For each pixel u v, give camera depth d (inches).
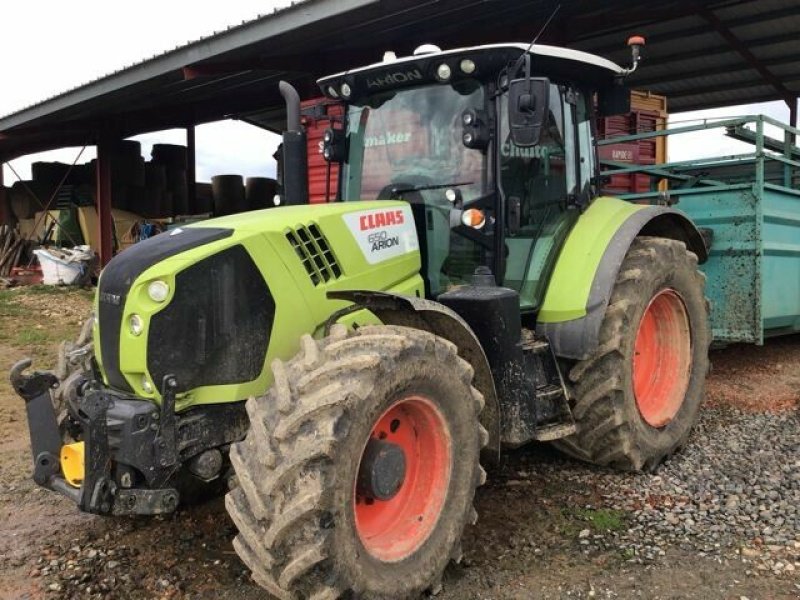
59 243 653.3
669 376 182.1
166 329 115.4
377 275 140.7
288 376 109.0
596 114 185.3
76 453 115.6
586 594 118.3
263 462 101.7
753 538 135.2
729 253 234.8
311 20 351.3
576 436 163.6
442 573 119.3
